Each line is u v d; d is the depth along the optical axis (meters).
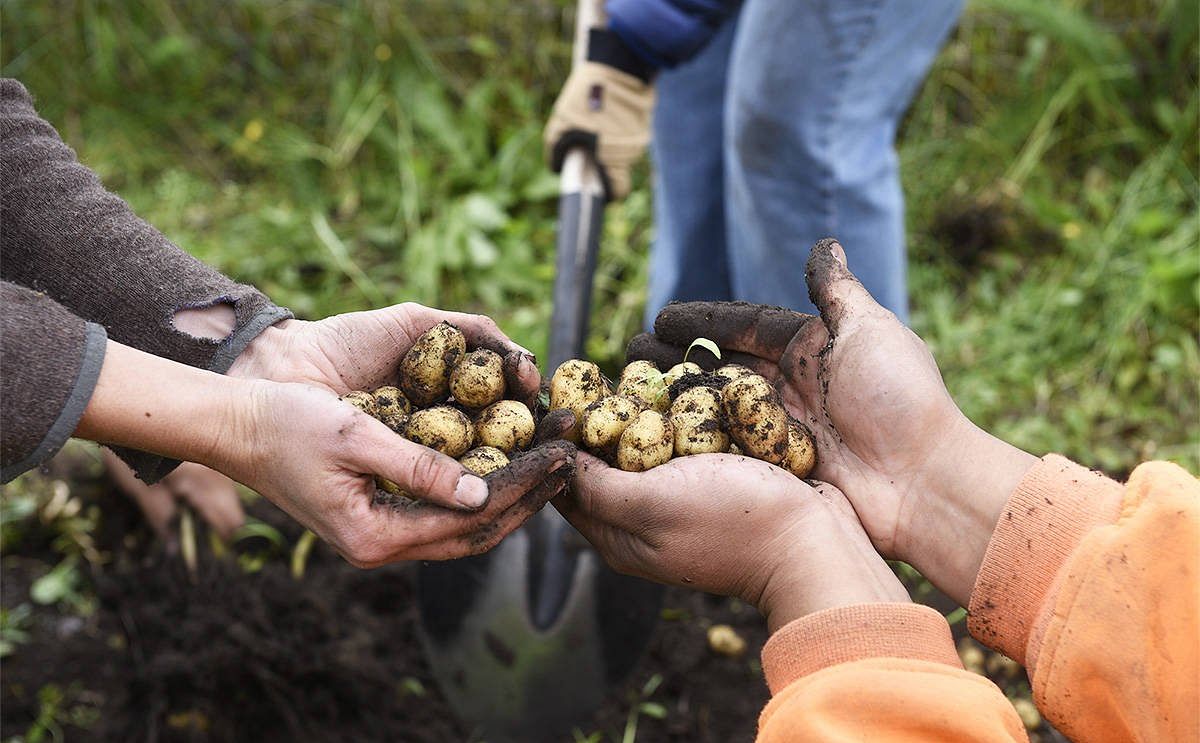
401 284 3.20
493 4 3.56
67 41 3.53
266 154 3.48
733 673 2.12
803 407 1.28
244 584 2.04
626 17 2.02
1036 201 3.18
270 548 2.25
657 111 2.42
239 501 2.24
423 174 3.38
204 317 1.36
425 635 1.95
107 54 3.49
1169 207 3.22
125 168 3.44
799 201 2.16
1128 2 3.46
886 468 1.18
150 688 1.93
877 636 0.97
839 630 0.98
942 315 2.99
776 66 1.99
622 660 1.93
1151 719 0.91
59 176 1.35
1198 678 0.89
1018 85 3.46
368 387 1.39
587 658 1.90
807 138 2.07
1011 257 3.18
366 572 2.21
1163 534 0.92
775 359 1.31
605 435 1.22
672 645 2.15
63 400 1.03
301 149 3.47
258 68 3.60
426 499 1.10
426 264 3.11
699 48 2.06
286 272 3.12
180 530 2.09
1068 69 3.42
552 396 1.35
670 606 2.24
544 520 1.91
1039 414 2.78
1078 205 3.36
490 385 1.28
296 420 1.10
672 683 2.10
